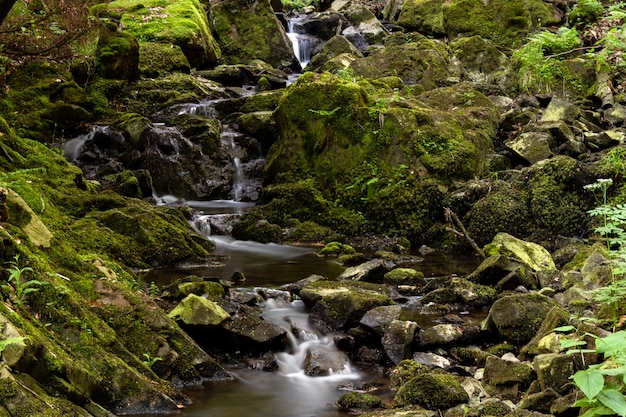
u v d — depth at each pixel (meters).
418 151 9.37
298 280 6.91
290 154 10.07
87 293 4.84
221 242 8.85
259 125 11.12
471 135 9.86
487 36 15.02
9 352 3.46
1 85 10.66
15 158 7.67
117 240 7.27
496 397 4.36
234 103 11.90
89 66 11.74
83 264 5.17
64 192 7.84
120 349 4.41
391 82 11.76
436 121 9.80
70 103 11.05
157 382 4.43
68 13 10.58
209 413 4.26
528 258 7.52
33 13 10.60
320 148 9.84
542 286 6.61
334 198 9.62
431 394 4.29
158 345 4.69
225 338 5.21
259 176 10.94
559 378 4.09
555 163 8.73
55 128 10.68
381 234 9.16
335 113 9.77
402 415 4.04
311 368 4.96
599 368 3.69
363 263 7.20
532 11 15.23
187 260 7.61
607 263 6.11
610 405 3.10
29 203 6.71
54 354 3.72
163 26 14.02
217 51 15.42
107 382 4.12
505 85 12.59
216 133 10.91
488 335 5.45
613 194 8.46
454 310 6.12
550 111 10.52
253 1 16.11
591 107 11.66
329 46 14.95
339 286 6.21
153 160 10.49
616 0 15.20
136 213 7.74
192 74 13.77
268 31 15.98
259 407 4.38
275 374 4.95
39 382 3.62
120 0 15.12
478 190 8.96
